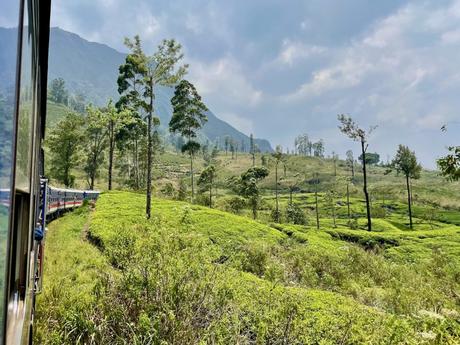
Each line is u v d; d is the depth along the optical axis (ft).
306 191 364.58
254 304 21.44
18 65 5.27
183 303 16.76
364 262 53.52
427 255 88.74
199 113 160.97
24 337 8.68
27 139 7.32
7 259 4.95
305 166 464.65
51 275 30.96
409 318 21.20
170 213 88.43
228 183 356.38
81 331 16.12
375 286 41.27
